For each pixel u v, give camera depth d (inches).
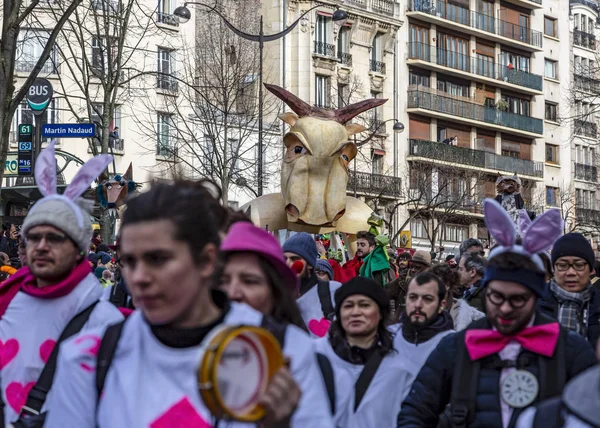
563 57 3196.4
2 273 534.0
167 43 1972.2
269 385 129.8
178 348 147.8
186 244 145.4
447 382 231.5
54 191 249.4
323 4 2338.8
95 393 151.1
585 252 328.5
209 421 145.5
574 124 3134.8
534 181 3016.7
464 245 501.0
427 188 2500.0
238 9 2025.1
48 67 1886.1
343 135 780.0
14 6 719.7
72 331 238.2
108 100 1119.6
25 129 831.7
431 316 314.8
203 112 1647.4
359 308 281.7
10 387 242.4
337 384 240.4
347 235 813.9
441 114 2687.0
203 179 211.2
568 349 221.6
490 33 2893.7
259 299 194.4
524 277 219.3
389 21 2554.1
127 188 618.5
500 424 219.8
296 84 2308.1
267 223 788.0
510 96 3002.0
